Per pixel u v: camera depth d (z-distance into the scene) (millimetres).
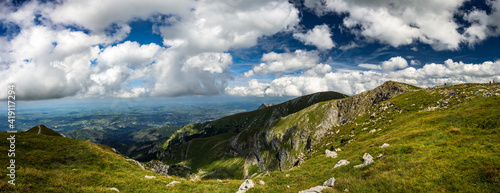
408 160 21516
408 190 16062
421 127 36688
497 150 18797
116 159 39469
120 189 26703
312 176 27938
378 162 23797
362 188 18125
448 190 15070
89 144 40156
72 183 24609
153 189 27609
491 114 29547
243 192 25125
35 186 21547
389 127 48938
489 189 13883
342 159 33375
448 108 47906
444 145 23766
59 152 35594
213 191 26719
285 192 23125
